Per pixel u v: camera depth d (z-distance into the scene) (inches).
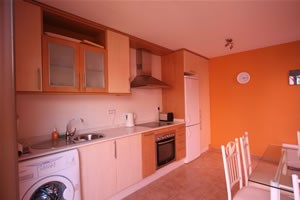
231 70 155.9
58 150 64.4
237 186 98.3
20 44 63.6
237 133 153.6
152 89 142.6
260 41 123.6
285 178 57.2
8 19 24.4
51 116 82.9
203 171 120.4
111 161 82.4
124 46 102.6
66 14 77.9
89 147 74.0
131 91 124.7
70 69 79.5
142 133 99.3
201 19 87.7
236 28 99.4
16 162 24.9
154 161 107.0
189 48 137.4
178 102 139.9
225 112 160.4
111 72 95.0
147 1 70.6
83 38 97.9
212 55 160.2
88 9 76.2
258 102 142.1
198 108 149.3
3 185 23.6
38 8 68.9
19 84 62.8
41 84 68.6
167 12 80.0
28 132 75.2
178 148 127.6
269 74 136.2
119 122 114.7
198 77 154.1
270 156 78.2
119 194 88.4
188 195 91.0
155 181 107.3
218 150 165.2
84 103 96.2
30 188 56.3
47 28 84.9
